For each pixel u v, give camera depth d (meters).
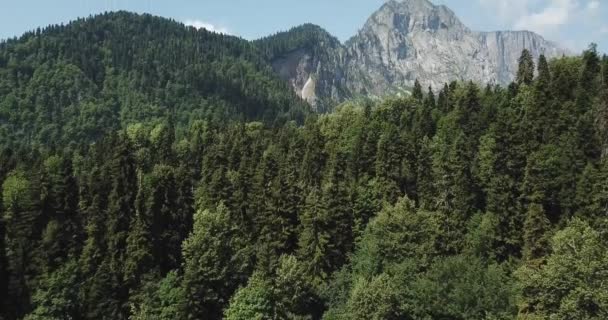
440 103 174.38
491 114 135.88
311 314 92.56
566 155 105.25
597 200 95.81
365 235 100.81
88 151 181.38
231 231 103.69
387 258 94.12
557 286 76.75
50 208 104.94
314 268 100.62
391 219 97.44
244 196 115.00
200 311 92.00
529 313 78.94
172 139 182.88
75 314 92.44
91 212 104.25
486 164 114.50
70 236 102.00
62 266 94.75
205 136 172.12
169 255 104.50
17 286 92.88
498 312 79.25
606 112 110.12
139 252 98.44
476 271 84.56
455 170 112.62
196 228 99.69
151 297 91.69
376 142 129.62
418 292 84.31
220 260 96.00
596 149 107.56
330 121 176.38
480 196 113.19
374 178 120.12
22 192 105.50
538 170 104.75
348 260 104.62
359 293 82.56
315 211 104.06
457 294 81.25
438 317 82.94
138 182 114.25
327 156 136.75
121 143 116.50
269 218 108.12
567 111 117.31
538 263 91.69
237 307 87.94
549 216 104.12
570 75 136.38
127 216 103.94
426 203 113.25
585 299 73.94
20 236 98.19
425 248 95.62
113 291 95.31
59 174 109.69
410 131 142.75
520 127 116.81
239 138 159.12
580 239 80.44
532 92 132.25
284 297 89.56
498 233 101.81
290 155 137.25
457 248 101.88
